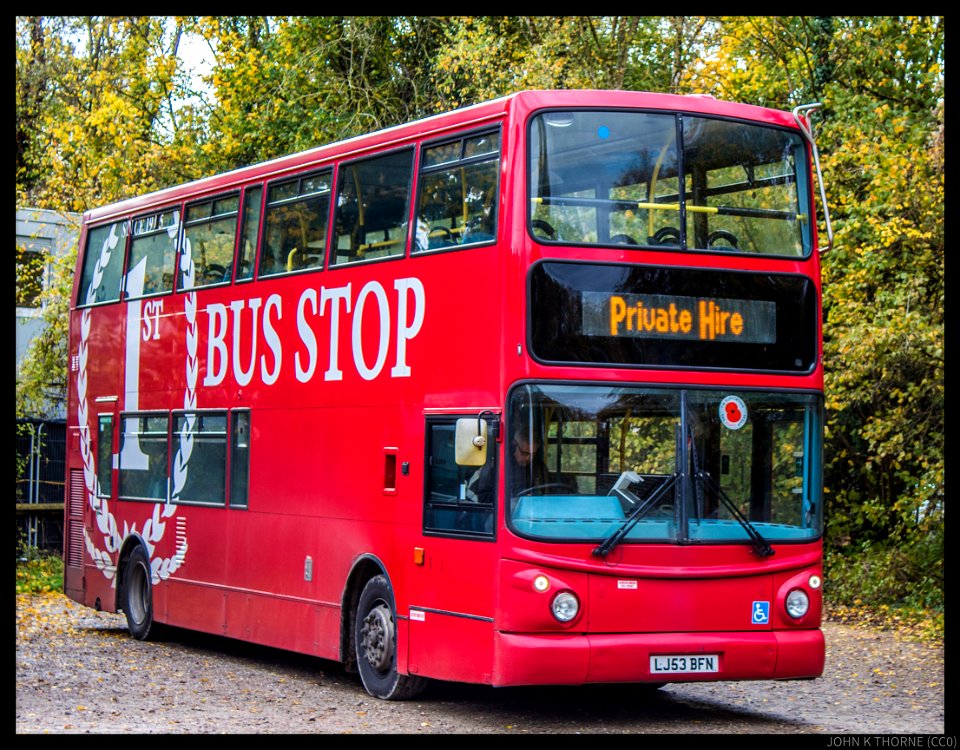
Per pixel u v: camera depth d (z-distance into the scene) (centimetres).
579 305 1077
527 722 1130
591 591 1059
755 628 1101
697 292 1109
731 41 2391
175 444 1672
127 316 1808
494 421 1077
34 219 3106
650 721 1146
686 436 1093
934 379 1880
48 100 3744
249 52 2862
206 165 2916
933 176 1864
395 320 1239
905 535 2092
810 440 1136
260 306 1488
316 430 1363
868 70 2252
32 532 2816
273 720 1112
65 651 1603
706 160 1136
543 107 1103
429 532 1162
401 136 1263
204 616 1586
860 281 1905
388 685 1227
